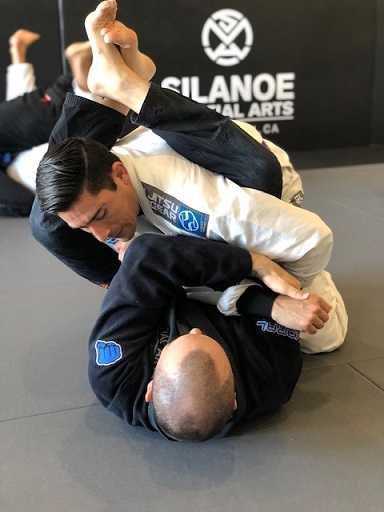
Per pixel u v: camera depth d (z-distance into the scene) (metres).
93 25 1.20
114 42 1.19
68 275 2.24
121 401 1.23
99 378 1.23
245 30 4.32
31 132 3.11
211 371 1.07
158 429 1.19
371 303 1.86
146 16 4.14
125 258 1.24
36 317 1.86
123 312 1.23
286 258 1.27
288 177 1.54
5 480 1.13
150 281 1.21
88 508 1.05
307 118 4.62
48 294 2.05
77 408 1.36
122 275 1.23
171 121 1.22
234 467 1.14
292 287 1.24
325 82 4.58
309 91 4.57
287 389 1.30
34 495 1.09
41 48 4.05
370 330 1.69
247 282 1.29
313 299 1.24
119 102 1.29
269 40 4.39
